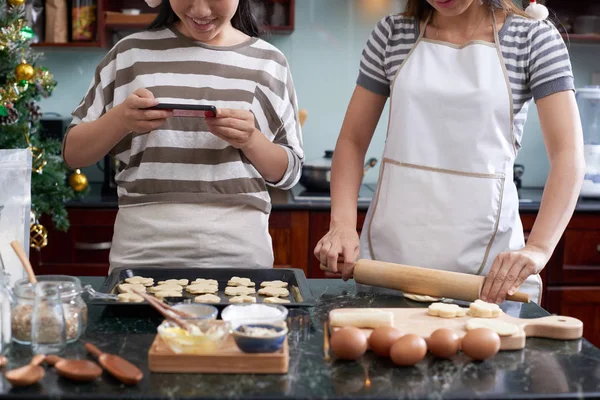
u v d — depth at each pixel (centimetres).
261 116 178
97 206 300
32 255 301
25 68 242
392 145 171
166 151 172
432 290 145
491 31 164
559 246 303
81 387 103
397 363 113
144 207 176
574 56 353
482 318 130
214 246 174
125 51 177
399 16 173
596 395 104
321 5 350
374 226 173
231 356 109
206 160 174
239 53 178
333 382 107
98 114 177
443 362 116
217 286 155
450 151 165
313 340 125
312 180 321
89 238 302
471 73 163
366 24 352
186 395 101
